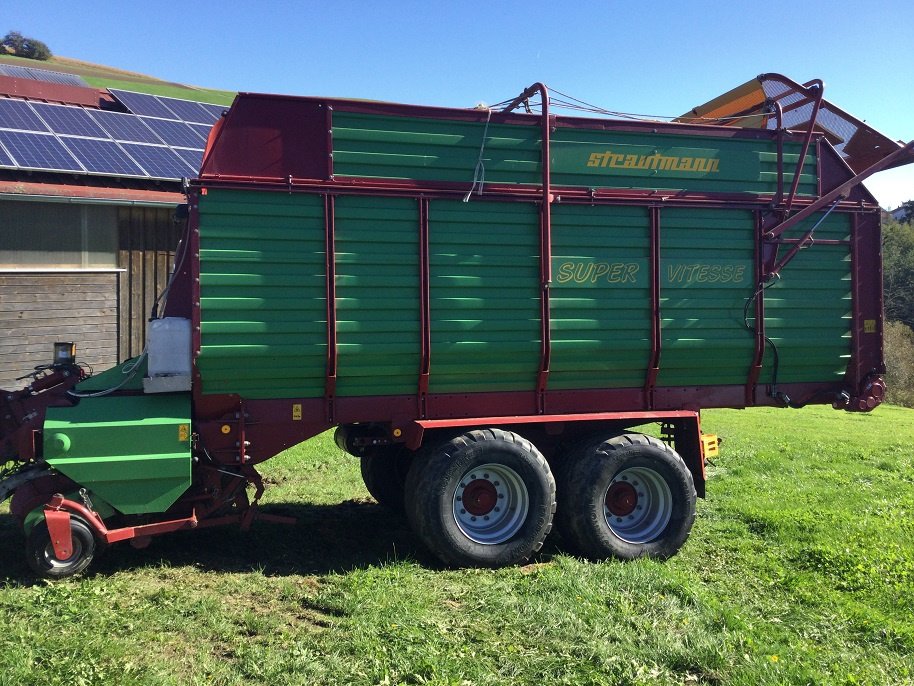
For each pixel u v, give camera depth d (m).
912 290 43.41
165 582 4.64
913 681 3.49
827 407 19.23
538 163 5.30
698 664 3.62
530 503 5.21
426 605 4.31
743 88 6.67
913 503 6.99
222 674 3.42
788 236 5.83
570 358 5.39
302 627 4.01
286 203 4.83
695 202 5.61
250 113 4.80
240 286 4.74
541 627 4.02
